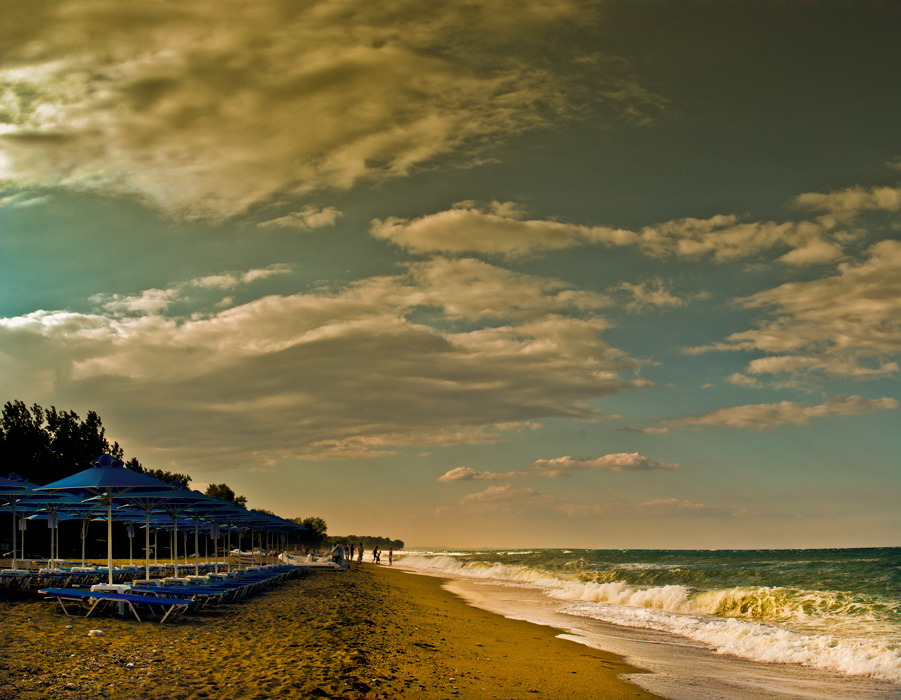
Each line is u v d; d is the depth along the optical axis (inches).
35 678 389.7
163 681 406.0
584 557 3344.0
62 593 647.8
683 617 1045.8
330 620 728.3
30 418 2337.6
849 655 661.9
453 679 490.9
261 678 425.7
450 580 2074.3
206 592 770.8
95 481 704.4
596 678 561.9
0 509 942.4
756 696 529.3
